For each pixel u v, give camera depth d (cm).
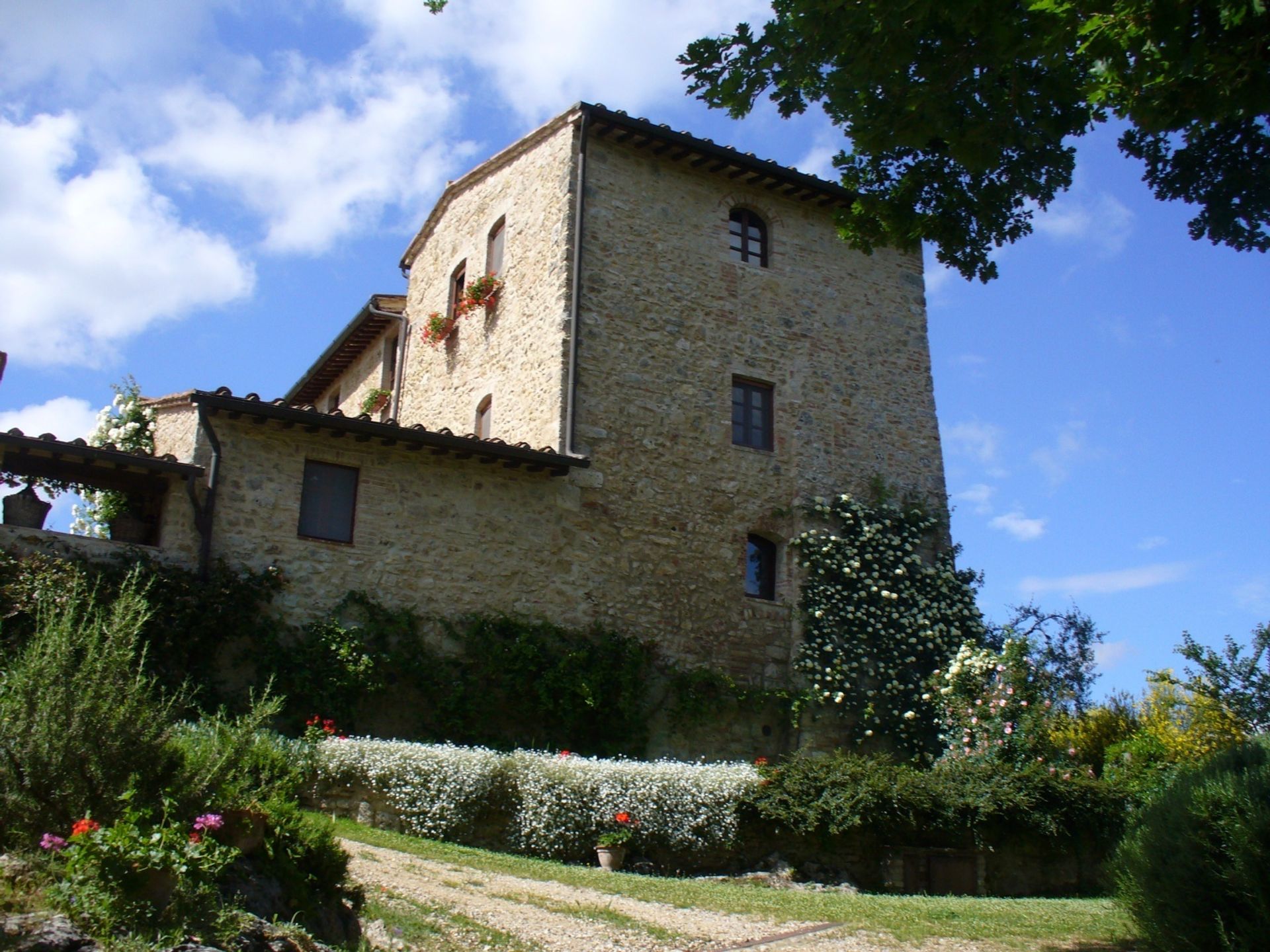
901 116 805
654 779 1106
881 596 1622
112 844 481
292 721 1223
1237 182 893
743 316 1691
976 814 1147
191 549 1240
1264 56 679
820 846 1123
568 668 1388
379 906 693
